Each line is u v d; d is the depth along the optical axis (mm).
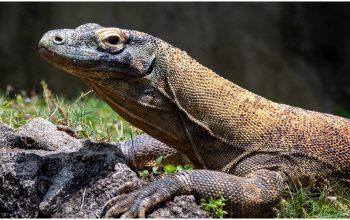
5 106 14742
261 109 11922
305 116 12289
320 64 35250
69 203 10586
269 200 10859
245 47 34562
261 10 34969
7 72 32688
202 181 10461
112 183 10578
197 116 11539
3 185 10867
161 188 10195
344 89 34969
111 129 15188
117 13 33969
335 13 35344
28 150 11648
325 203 11547
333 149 11992
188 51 34219
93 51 10984
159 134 11672
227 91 11742
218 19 34719
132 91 11242
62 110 14195
